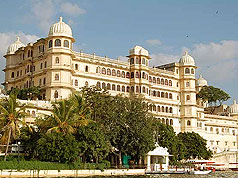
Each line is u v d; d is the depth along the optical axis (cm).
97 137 6575
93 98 7419
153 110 12356
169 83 13050
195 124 13088
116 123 7431
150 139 7744
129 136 7600
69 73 9969
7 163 5675
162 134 9556
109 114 7356
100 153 6738
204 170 8875
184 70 13312
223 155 12288
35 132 6681
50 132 6269
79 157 6594
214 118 14738
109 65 11338
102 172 6900
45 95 9888
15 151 6762
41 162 6012
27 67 10812
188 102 13138
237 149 14038
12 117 6109
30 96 9944
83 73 10744
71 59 10231
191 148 10625
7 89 11588
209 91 15512
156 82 12644
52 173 6091
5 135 6088
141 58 11875
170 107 12912
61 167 6225
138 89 11762
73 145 6253
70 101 6731
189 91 13188
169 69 13488
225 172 9625
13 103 6188
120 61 11694
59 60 9881
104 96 7594
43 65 10275
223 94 15712
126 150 7650
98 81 11088
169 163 9331
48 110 8856
